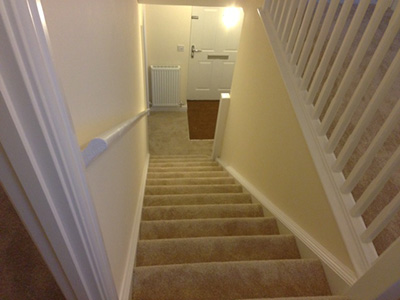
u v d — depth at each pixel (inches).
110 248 36.9
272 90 70.5
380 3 38.8
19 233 50.9
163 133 183.3
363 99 64.9
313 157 51.7
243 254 57.2
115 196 42.3
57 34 21.1
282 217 65.7
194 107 206.8
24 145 16.5
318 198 51.2
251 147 89.6
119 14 54.4
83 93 28.2
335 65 48.5
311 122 55.1
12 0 13.0
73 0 25.1
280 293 47.5
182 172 125.3
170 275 47.9
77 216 22.0
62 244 23.2
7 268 45.8
